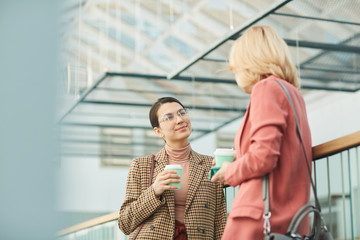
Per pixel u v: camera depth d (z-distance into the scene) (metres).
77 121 12.86
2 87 6.73
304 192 1.99
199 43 10.17
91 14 10.20
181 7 9.88
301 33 7.23
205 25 9.67
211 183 2.75
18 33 7.04
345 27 7.14
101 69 10.44
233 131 14.58
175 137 2.75
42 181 6.51
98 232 5.14
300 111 2.07
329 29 7.27
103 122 13.16
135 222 2.63
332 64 8.66
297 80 2.17
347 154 2.33
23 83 6.82
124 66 10.60
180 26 10.26
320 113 13.09
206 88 10.38
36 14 7.15
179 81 9.98
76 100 10.73
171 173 2.57
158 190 2.59
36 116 6.77
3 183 6.31
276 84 2.01
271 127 1.93
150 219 2.67
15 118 6.68
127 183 2.76
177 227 2.65
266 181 1.94
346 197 2.33
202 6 9.33
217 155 2.28
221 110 11.66
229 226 1.99
